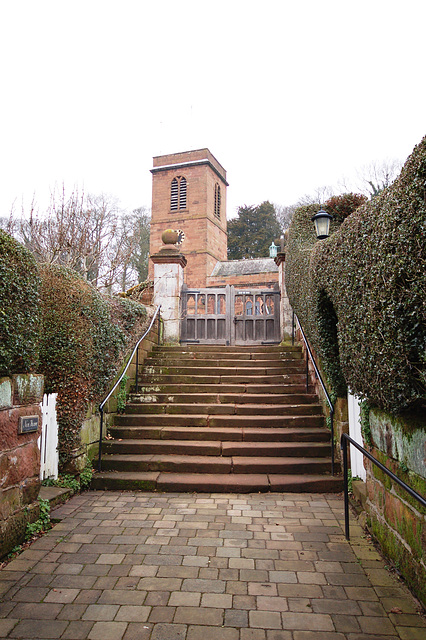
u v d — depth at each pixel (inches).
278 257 392.5
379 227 107.2
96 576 117.5
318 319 205.3
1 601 105.7
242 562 125.3
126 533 145.5
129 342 273.7
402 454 113.3
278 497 183.0
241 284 1238.9
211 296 412.2
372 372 120.1
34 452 148.6
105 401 219.5
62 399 191.5
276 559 127.1
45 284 191.2
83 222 362.9
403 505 113.7
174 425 246.2
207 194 1432.1
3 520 127.4
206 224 1408.7
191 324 406.0
